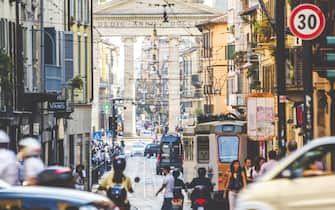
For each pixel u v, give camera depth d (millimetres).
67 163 108812
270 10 100500
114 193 37656
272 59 98188
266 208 25672
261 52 96188
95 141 151000
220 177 74688
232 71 155000
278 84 50625
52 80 93438
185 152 84125
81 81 103500
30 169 33969
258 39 91312
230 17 161500
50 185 26453
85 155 119688
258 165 51469
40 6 93000
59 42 100375
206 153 75875
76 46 116750
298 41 75125
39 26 92500
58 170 26844
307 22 38594
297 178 25516
